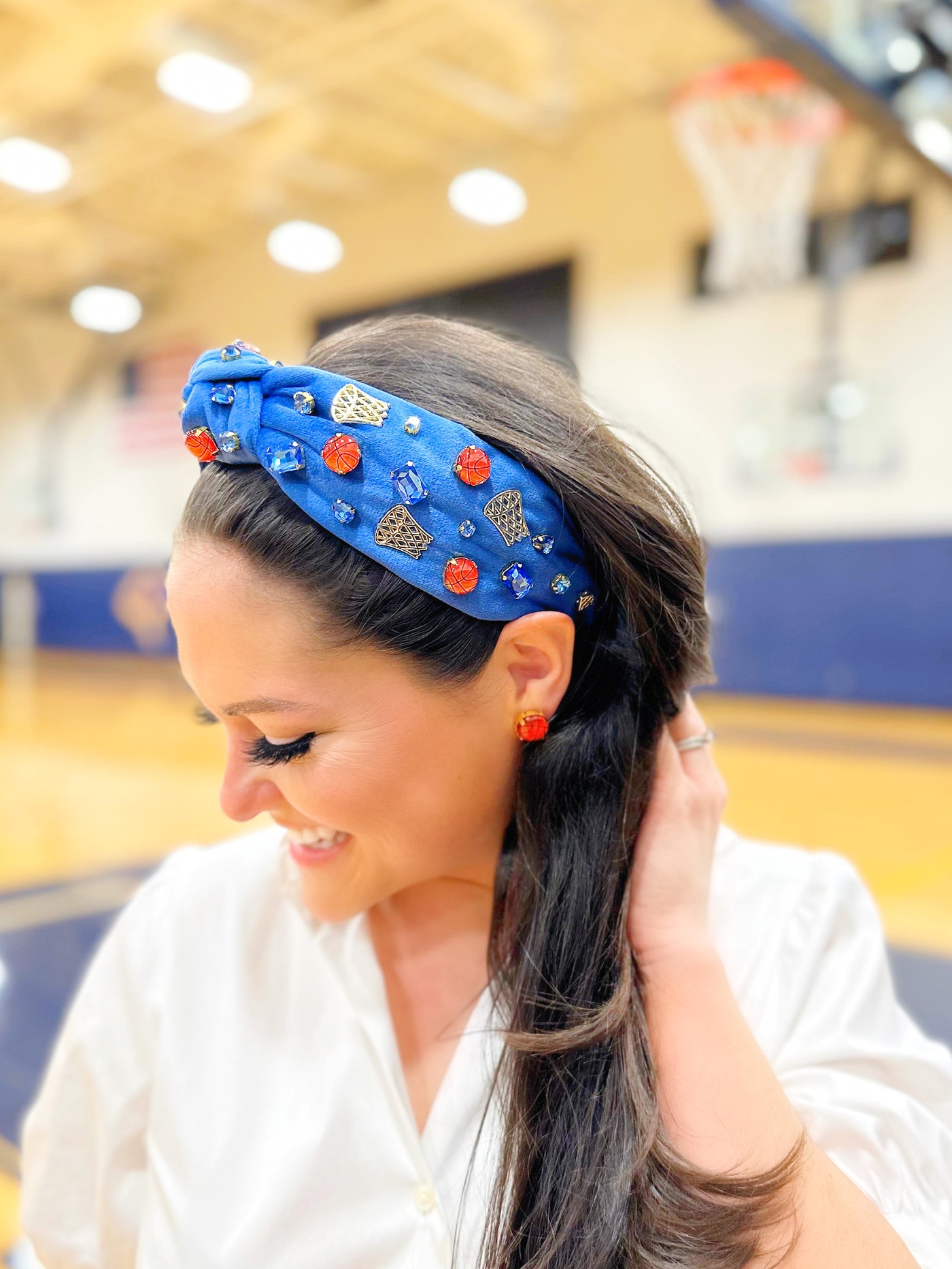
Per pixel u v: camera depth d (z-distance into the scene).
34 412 11.64
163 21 5.67
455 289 8.34
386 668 0.50
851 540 6.54
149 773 4.88
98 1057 0.66
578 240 7.65
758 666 6.97
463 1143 0.57
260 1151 0.59
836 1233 0.49
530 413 0.53
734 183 5.77
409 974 0.64
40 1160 0.68
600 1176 0.50
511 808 0.58
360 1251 0.55
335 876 0.57
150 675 10.09
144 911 0.70
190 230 9.54
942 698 6.27
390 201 8.66
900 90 3.90
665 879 0.57
